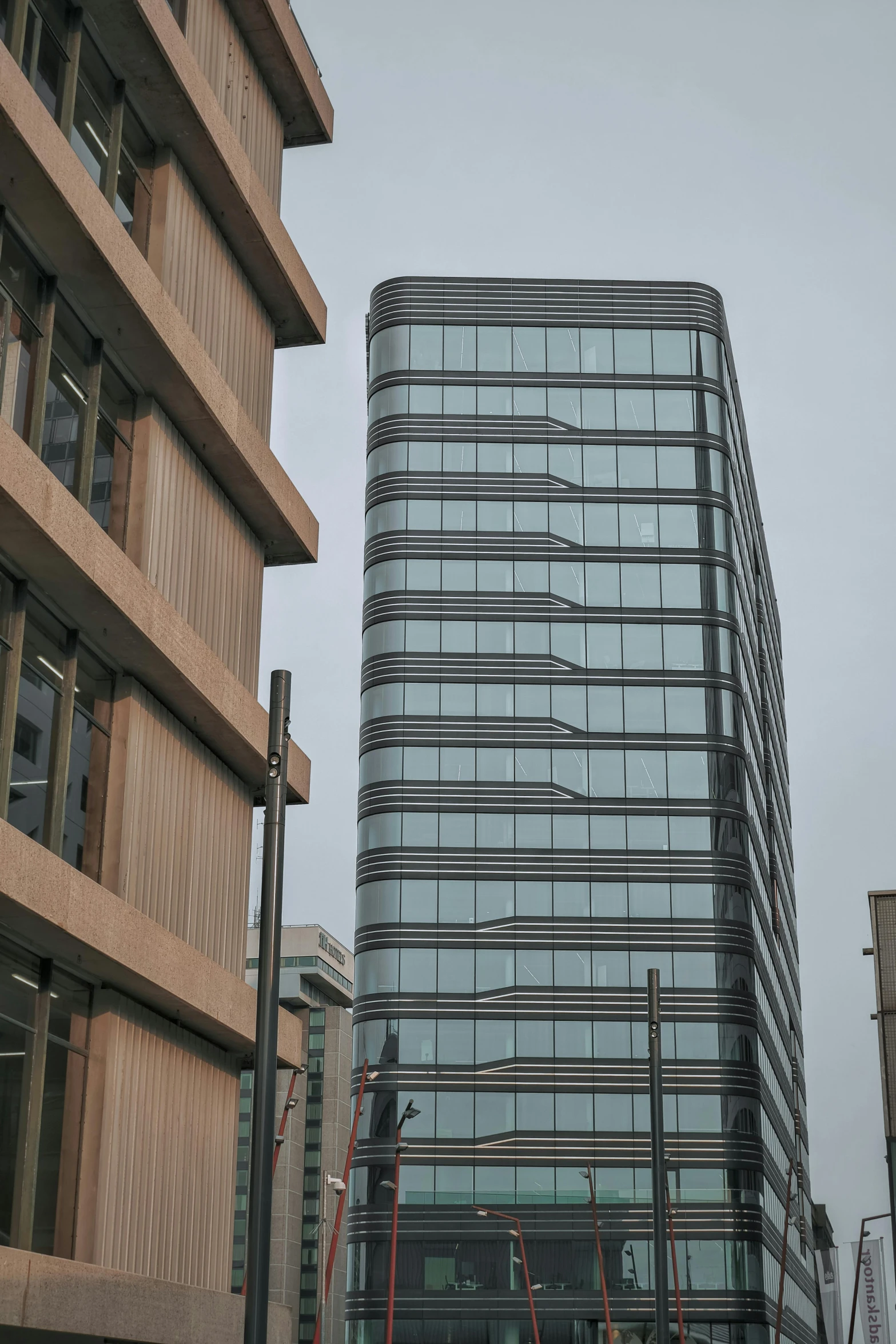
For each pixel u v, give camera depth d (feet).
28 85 64.75
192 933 83.71
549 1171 208.33
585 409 243.81
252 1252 43.73
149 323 76.79
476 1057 214.07
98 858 75.10
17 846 61.05
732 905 221.66
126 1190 73.36
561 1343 200.23
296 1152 494.59
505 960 218.59
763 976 242.99
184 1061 81.92
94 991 73.26
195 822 85.20
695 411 244.42
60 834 70.59
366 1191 208.44
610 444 242.17
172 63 80.69
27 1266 59.57
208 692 82.07
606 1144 209.77
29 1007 66.90
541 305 249.14
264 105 105.19
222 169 89.20
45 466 66.03
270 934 47.09
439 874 222.07
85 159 77.36
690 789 226.79
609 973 218.18
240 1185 446.19
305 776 95.55
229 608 93.09
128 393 82.17
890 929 97.14
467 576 235.40
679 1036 215.10
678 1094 211.82
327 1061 513.86
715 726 229.86
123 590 72.38
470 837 223.71
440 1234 205.36
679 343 247.70
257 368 100.99
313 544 101.71
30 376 70.49
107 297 74.64
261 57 103.50
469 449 241.76
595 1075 213.05
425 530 237.25
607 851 223.51
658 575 236.22
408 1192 207.72
